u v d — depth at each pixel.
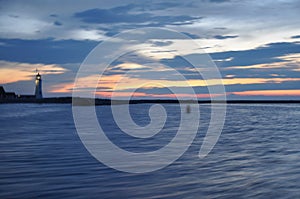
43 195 8.84
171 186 9.82
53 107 83.81
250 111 81.44
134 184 10.01
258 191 9.28
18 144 18.27
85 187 9.62
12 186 9.63
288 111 82.06
